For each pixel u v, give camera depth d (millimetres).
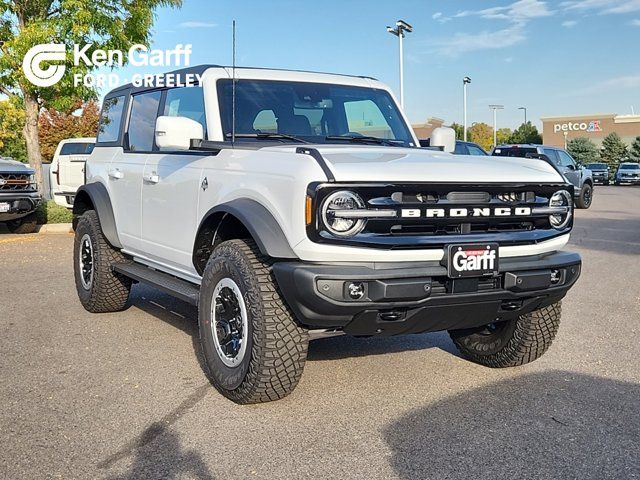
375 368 5012
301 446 3674
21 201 12875
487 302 4039
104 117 7074
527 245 4203
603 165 46906
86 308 6801
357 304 3709
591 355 5391
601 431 3875
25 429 3904
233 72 4758
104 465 3457
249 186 4215
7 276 8867
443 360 5234
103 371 4949
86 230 6703
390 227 3832
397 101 5906
